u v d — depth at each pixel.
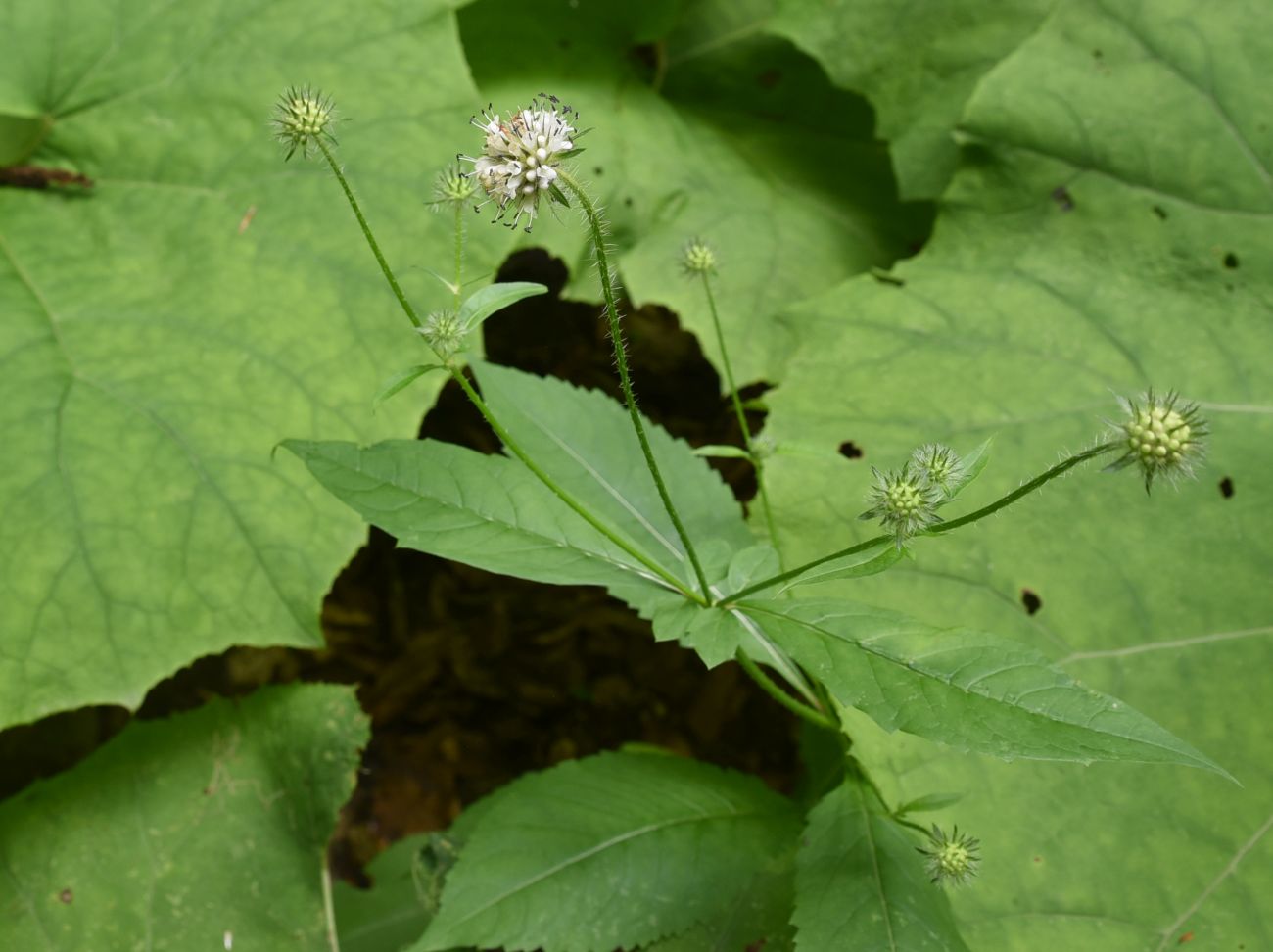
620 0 0.71
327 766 0.54
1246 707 0.50
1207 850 0.48
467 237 0.57
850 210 0.70
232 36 0.59
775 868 0.48
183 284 0.55
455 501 0.41
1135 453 0.34
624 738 0.68
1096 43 0.60
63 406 0.52
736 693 0.69
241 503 0.51
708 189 0.67
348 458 0.42
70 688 0.48
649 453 0.39
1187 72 0.58
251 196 0.57
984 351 0.57
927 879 0.42
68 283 0.55
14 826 0.52
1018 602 0.52
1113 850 0.48
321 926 0.52
